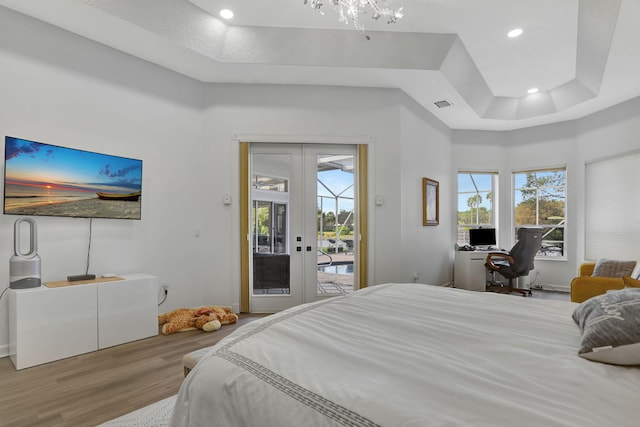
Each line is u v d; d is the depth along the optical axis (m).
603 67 3.69
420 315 1.53
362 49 3.52
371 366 0.99
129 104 3.46
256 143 4.17
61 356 2.63
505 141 5.97
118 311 2.96
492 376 0.91
